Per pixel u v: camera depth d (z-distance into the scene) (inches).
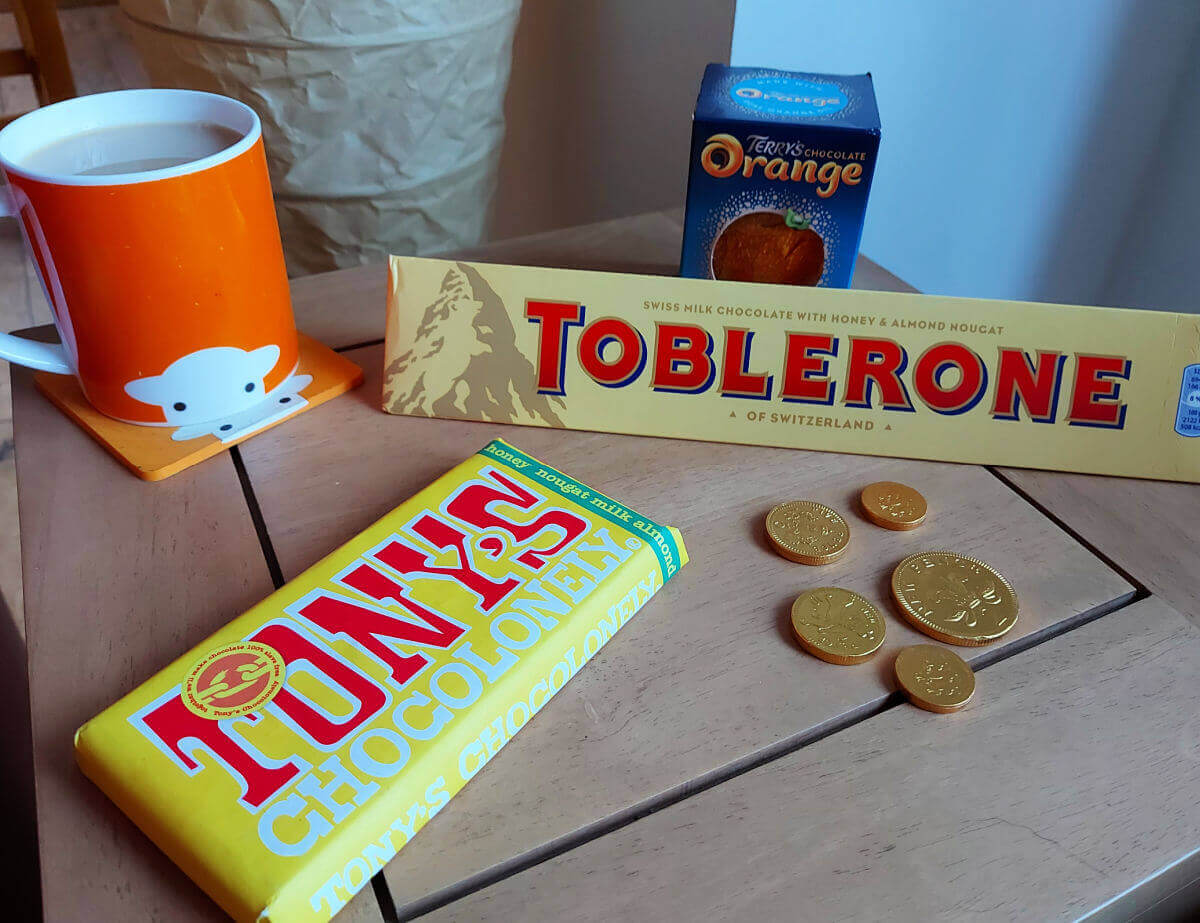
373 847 8.4
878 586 11.5
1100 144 26.7
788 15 20.6
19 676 17.0
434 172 21.3
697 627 11.0
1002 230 27.3
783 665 10.6
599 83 25.8
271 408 13.8
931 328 13.1
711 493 12.8
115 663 10.3
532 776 9.4
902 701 10.3
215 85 18.9
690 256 14.9
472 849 8.8
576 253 17.9
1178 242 28.1
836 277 14.8
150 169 12.1
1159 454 13.1
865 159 13.6
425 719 9.2
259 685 9.4
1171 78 26.4
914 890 8.6
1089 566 11.8
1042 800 9.3
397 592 10.5
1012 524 12.4
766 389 13.5
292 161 19.9
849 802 9.3
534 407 13.8
